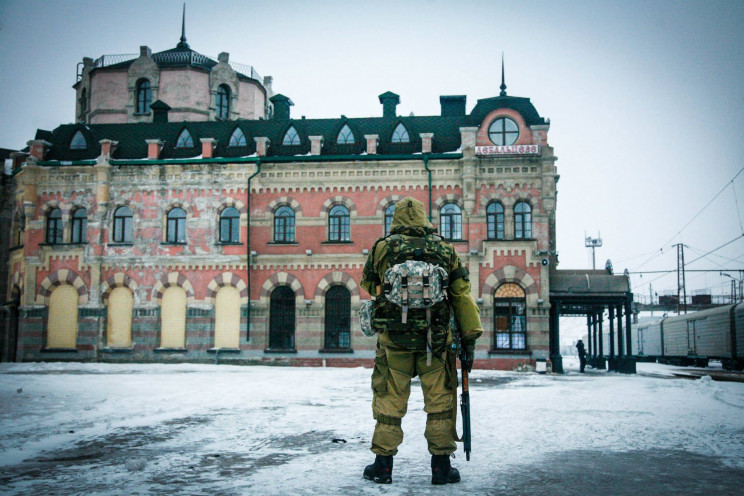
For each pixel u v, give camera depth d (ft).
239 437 23.61
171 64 134.10
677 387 55.21
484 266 100.78
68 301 107.65
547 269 99.45
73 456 19.71
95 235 107.34
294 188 106.01
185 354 103.86
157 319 105.19
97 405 33.73
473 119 105.50
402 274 15.85
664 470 17.04
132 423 27.50
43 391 43.78
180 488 14.96
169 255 106.11
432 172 104.12
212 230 106.11
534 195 101.71
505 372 89.66
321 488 14.79
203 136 112.88
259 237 105.50
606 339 240.53
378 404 16.01
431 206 103.45
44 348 106.11
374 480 15.57
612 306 104.06
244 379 61.52
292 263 104.47
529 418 29.32
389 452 15.60
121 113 133.69
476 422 27.71
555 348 100.48
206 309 104.53
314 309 103.04
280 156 106.93
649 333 188.75
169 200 107.65
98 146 113.50
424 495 14.05
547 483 15.35
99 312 105.70
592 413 31.65
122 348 104.83
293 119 112.47
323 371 82.28
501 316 100.48
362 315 17.37
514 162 102.32
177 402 36.45
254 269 104.99
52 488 15.06
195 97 134.31
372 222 104.22
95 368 86.69
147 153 111.55
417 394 45.50
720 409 33.71
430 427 15.57
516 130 103.24
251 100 142.31
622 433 24.08
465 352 16.78
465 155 102.37
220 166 107.34
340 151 107.76
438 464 15.37
